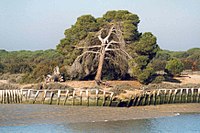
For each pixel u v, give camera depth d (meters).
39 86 50.31
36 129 34.41
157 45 60.41
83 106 46.16
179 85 55.38
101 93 48.16
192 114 44.31
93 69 59.22
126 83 56.81
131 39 60.03
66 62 59.47
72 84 55.28
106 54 58.91
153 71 57.97
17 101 47.53
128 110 44.88
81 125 36.38
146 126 36.94
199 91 53.50
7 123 36.66
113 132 34.00
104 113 42.47
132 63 57.16
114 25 59.44
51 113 41.50
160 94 50.44
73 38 60.53
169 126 37.28
